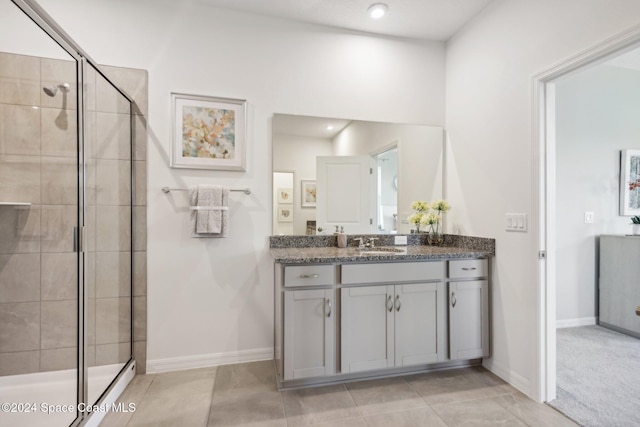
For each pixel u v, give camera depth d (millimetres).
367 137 2771
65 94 1848
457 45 2791
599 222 3348
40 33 1775
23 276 1847
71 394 1804
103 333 2051
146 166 2354
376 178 2785
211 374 2324
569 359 2543
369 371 2277
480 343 2357
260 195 2559
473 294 2348
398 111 2844
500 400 2012
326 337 2094
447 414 1877
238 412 1893
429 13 2553
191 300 2424
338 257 2098
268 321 2555
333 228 2703
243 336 2514
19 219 1852
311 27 2676
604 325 3252
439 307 2285
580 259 3293
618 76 3432
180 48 2418
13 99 1876
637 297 2984
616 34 1596
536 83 2021
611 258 3195
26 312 1828
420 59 2906
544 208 2008
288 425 1785
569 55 1823
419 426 1776
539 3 2014
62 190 1870
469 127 2625
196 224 2352
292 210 2623
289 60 2629
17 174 1873
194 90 2439
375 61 2809
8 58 1846
